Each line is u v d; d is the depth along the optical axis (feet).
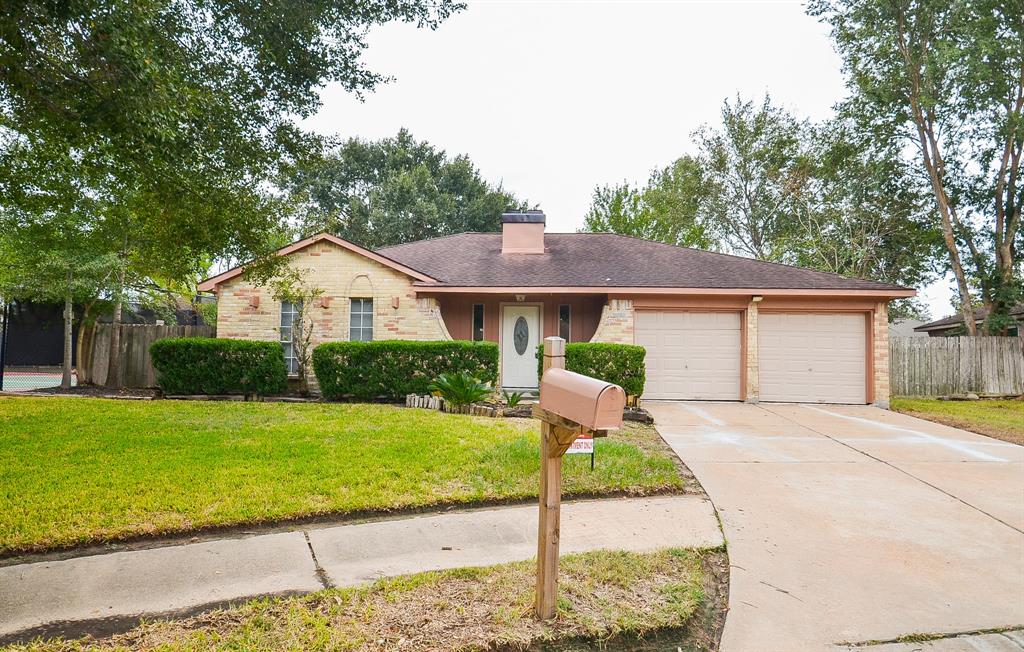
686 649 9.89
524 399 39.60
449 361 34.63
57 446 20.75
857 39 63.77
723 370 41.45
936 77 59.41
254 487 16.61
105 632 9.61
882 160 69.36
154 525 13.85
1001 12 58.08
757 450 24.23
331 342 35.55
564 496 17.74
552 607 10.21
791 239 79.97
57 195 27.35
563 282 41.16
